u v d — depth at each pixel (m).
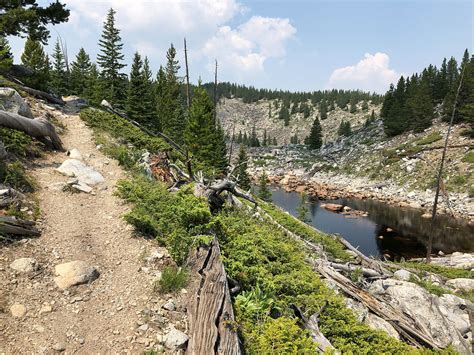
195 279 6.93
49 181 10.18
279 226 14.62
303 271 9.65
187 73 20.33
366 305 10.82
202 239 7.79
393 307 11.27
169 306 6.12
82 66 63.19
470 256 25.89
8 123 11.41
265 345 5.70
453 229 35.56
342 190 61.44
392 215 42.47
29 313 5.26
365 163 71.81
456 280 17.27
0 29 19.27
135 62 38.50
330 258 15.45
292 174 81.56
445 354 8.55
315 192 59.41
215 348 5.13
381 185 58.69
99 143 15.58
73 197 9.66
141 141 18.84
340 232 34.16
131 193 10.29
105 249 7.53
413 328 10.17
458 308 13.00
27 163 10.88
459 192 46.09
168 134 43.53
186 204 9.13
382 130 90.06
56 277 6.20
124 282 6.58
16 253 6.49
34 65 43.62
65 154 13.21
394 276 15.68
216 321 5.68
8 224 6.84
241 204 14.05
